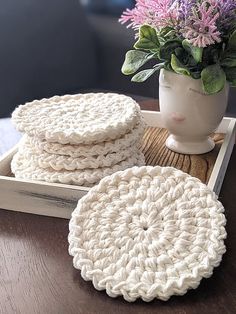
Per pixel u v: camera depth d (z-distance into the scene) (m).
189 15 0.73
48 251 0.66
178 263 0.58
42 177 0.73
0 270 0.63
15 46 1.64
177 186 0.65
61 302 0.57
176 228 0.61
